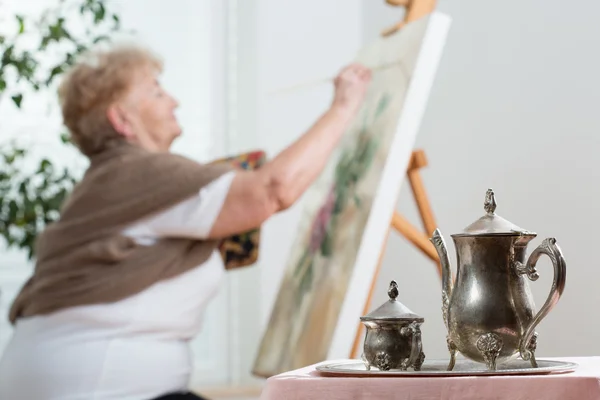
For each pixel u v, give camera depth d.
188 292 2.31
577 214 2.70
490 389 1.17
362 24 3.84
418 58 2.32
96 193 2.33
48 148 3.88
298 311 2.66
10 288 3.80
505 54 3.00
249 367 3.98
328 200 2.66
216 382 4.01
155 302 2.25
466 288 1.35
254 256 2.76
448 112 3.24
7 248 3.37
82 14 3.45
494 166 3.03
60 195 3.27
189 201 2.28
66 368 2.19
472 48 3.14
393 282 1.43
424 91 2.34
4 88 3.21
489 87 3.07
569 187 2.73
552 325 2.76
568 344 2.71
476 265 1.34
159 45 4.07
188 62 4.10
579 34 2.72
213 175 2.29
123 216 2.29
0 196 3.30
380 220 2.33
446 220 3.25
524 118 2.92
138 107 2.45
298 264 2.79
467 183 3.15
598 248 2.63
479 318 1.32
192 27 4.11
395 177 2.33
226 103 4.07
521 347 1.32
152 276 2.25
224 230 2.31
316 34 3.90
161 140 2.52
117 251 2.25
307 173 2.35
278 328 2.82
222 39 4.07
